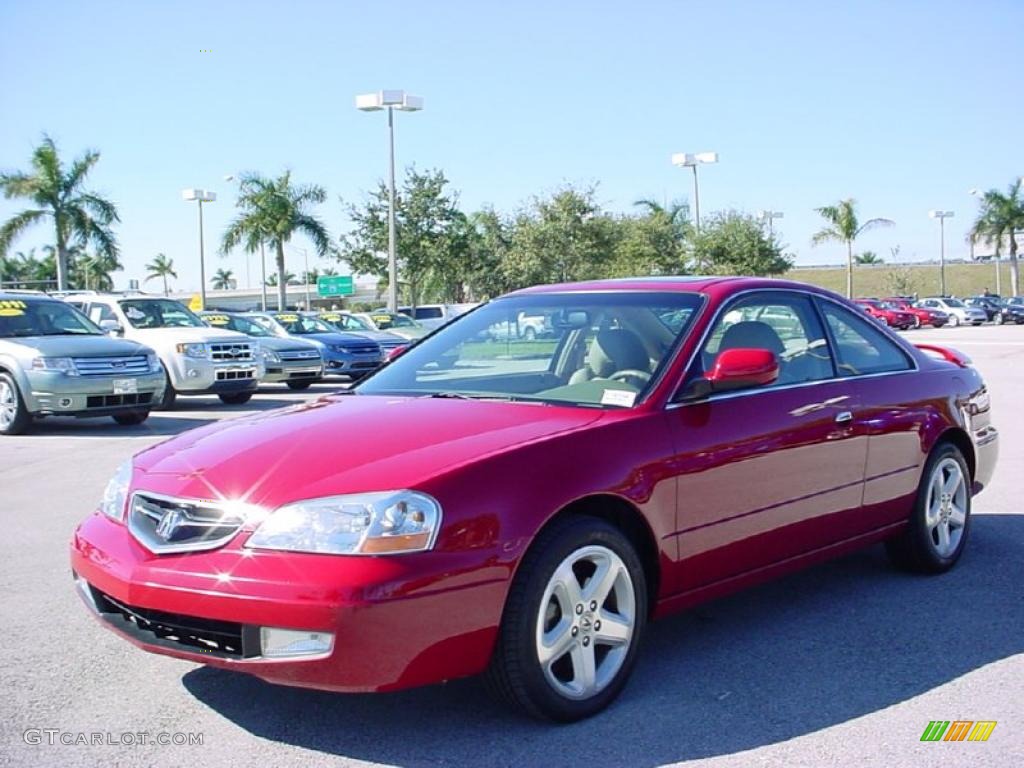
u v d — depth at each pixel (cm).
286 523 347
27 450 1112
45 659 454
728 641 474
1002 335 3997
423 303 4222
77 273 5138
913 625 495
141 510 384
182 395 1880
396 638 338
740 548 446
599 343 470
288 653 340
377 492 349
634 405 424
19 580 582
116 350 1269
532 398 446
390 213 3011
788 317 512
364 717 390
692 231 4344
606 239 4272
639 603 405
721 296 482
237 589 343
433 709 396
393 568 338
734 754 357
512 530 360
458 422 408
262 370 1670
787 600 538
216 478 374
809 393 489
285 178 3959
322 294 4762
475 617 352
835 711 394
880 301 5831
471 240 4122
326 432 404
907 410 547
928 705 400
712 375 439
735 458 440
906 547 568
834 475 495
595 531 385
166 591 355
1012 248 6372
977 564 603
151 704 404
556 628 377
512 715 389
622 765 349
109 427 1331
